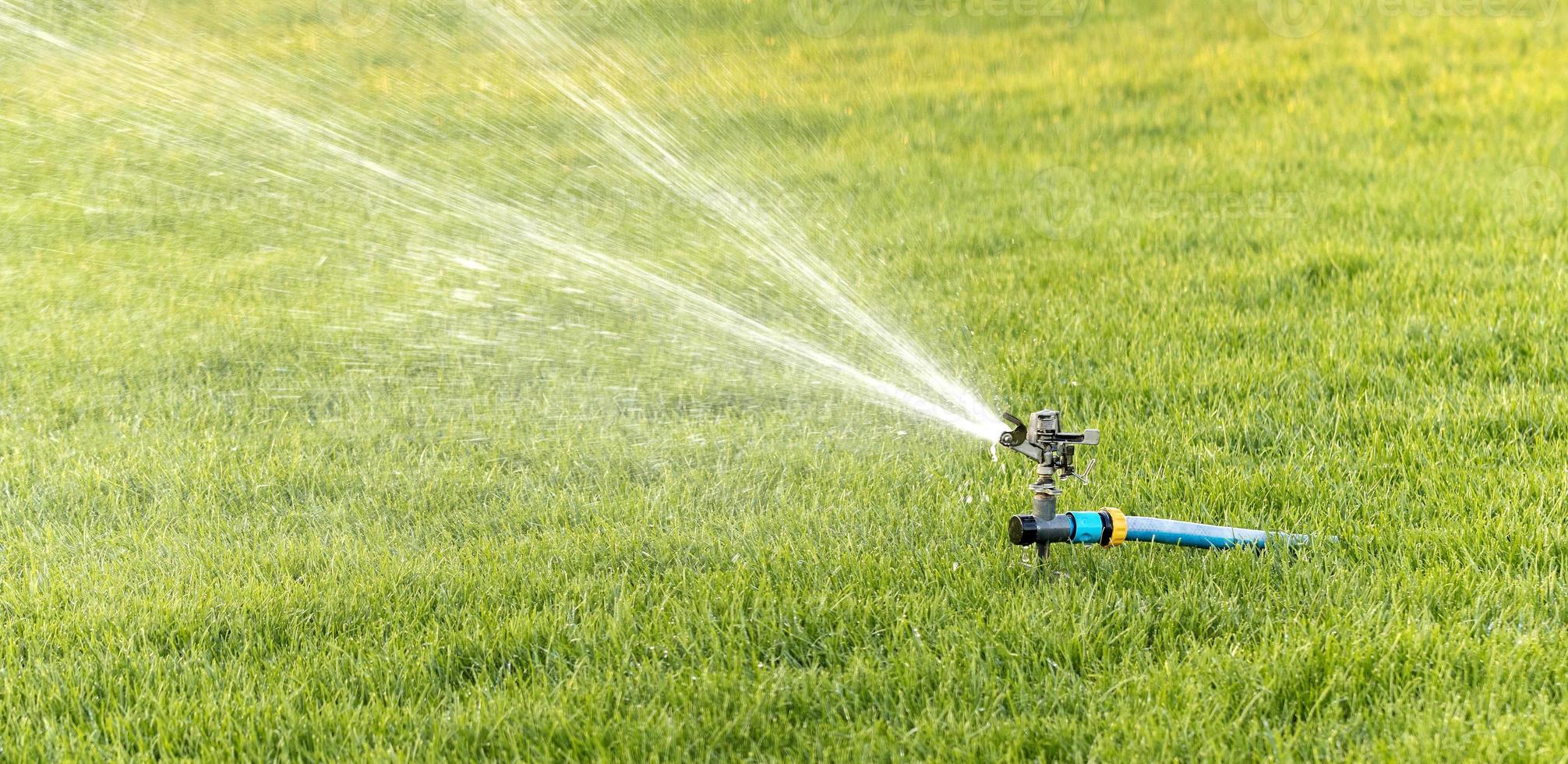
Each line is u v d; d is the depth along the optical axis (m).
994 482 11.04
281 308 17.31
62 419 13.45
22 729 7.57
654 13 39.38
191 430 12.98
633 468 11.95
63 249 20.58
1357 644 7.78
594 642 8.38
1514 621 8.27
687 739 7.37
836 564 9.45
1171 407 12.65
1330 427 11.95
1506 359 13.25
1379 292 16.06
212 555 10.09
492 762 7.21
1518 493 10.13
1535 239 17.95
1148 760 6.95
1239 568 9.05
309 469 11.80
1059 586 8.84
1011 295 17.12
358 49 34.59
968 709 7.56
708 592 9.06
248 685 7.98
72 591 9.39
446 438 12.66
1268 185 22.73
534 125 28.95
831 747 7.27
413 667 8.20
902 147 27.61
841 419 13.03
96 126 27.67
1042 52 36.09
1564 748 6.84
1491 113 26.70
